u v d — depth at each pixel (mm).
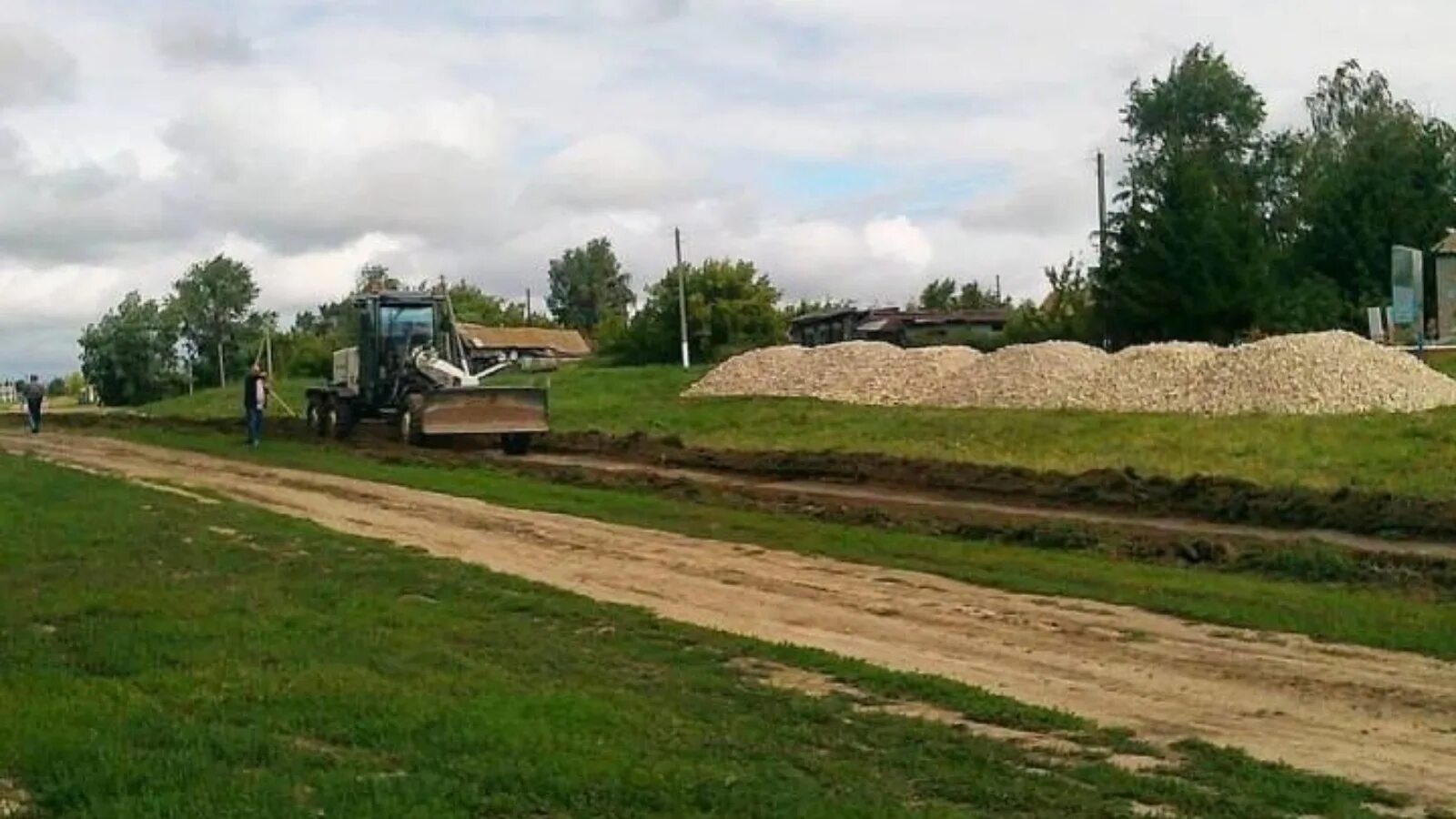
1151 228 50250
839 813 7367
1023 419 30891
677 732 9102
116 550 17125
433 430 31922
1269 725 9844
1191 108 84188
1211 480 20906
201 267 87812
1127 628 13078
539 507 21891
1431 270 57750
